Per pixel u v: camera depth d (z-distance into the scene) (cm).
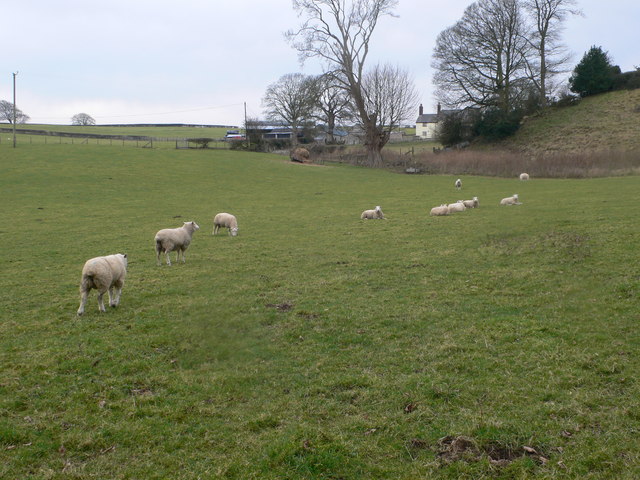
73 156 5525
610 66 7875
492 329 948
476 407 668
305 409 686
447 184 4528
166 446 607
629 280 1177
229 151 7538
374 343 912
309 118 9306
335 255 1750
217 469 560
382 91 7088
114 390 743
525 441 590
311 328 1005
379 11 6425
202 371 816
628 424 607
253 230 2409
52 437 624
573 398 674
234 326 1027
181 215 2967
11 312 1161
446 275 1381
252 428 642
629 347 817
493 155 6006
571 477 526
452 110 8131
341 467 562
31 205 3272
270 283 1388
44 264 1720
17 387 757
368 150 6775
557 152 6244
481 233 1997
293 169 5838
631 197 2814
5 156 5256
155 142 9300
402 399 697
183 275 1509
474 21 7425
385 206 3194
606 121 6831
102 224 2631
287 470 558
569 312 1014
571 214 2292
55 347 916
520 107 7519
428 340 912
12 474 553
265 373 802
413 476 540
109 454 593
